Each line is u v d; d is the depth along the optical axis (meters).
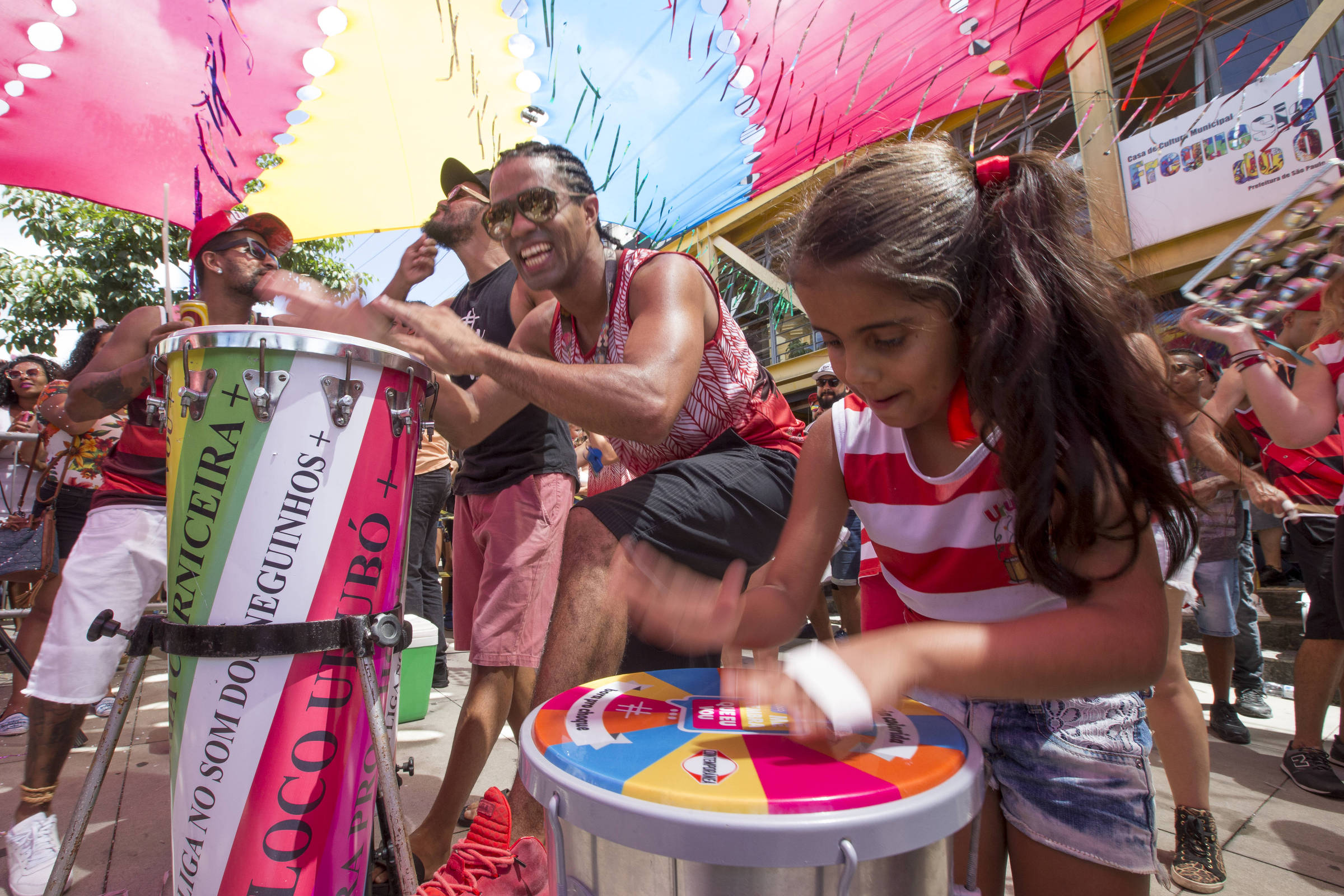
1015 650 0.66
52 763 1.79
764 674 0.69
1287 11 4.81
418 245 1.78
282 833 1.07
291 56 2.21
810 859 0.52
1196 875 1.66
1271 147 4.63
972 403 0.82
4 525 3.03
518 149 1.53
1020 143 1.41
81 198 2.62
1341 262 1.63
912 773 0.60
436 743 2.69
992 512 0.92
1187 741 1.68
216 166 2.45
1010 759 1.03
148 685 3.71
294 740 1.08
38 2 2.04
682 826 0.53
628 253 1.54
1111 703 0.98
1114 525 0.75
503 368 1.24
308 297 1.45
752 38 1.82
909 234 0.75
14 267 6.82
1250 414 2.64
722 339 1.57
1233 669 3.12
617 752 0.65
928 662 0.65
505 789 2.23
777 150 2.06
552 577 1.98
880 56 1.90
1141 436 0.77
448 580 6.21
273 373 1.08
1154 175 5.15
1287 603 4.20
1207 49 5.13
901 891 0.56
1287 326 2.15
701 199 2.23
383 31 2.12
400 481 1.23
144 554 1.93
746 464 1.50
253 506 1.08
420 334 1.25
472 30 2.02
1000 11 1.78
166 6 2.07
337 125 2.54
